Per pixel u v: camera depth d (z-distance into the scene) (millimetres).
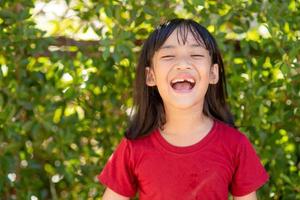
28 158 2867
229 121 2393
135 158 2262
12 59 2768
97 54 2809
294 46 2688
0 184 2777
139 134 2287
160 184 2221
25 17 2723
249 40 2801
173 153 2223
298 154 2908
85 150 2883
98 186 2855
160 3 2777
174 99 2199
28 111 2816
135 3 2770
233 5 2760
